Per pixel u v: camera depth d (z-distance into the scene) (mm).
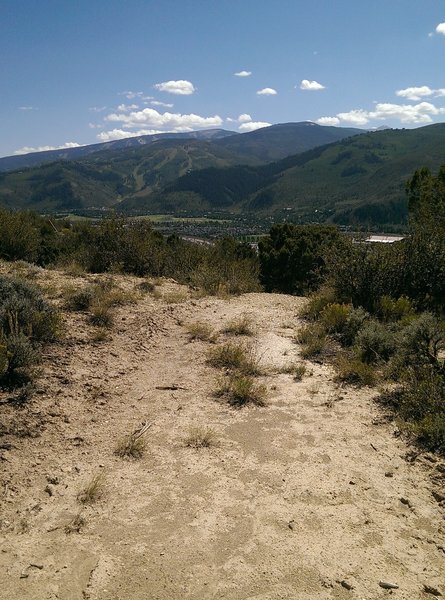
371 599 2654
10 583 2672
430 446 4262
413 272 8805
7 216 13508
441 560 2977
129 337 7074
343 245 9484
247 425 4668
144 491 3572
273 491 3619
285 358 6555
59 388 5109
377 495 3602
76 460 3934
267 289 18484
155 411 4922
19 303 6238
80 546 2990
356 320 7352
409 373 5480
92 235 13344
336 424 4703
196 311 8820
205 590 2691
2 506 3312
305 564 2898
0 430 4145
